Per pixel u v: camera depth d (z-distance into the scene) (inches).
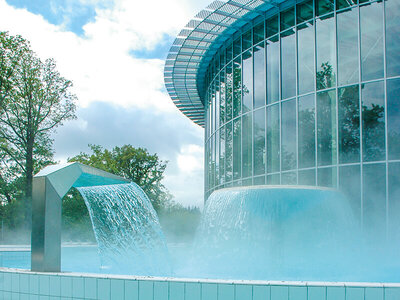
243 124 601.0
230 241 331.3
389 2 443.5
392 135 428.1
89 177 296.8
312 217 324.2
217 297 177.0
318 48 495.8
